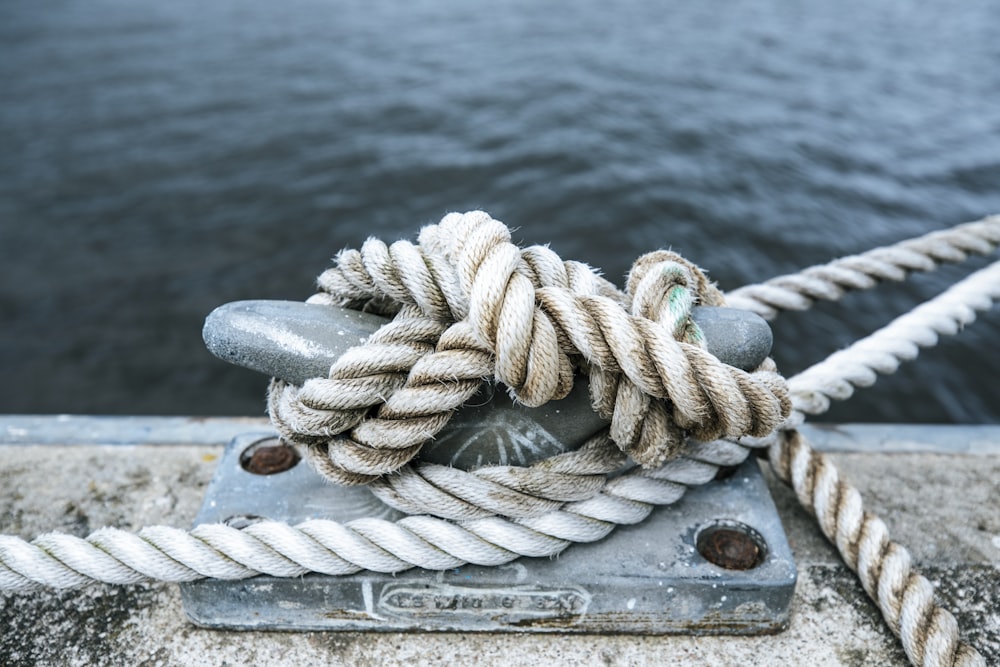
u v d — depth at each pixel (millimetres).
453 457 1492
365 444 1387
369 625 1508
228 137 8320
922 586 1521
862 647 1507
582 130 8398
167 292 5883
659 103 9141
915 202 6953
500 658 1471
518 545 1444
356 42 11844
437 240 1460
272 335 1376
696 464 1577
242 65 10695
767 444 1741
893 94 9461
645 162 7676
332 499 1590
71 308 5727
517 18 13250
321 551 1418
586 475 1483
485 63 10695
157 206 6977
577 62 10656
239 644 1506
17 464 1971
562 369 1318
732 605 1469
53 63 10703
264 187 7312
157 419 2146
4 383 5117
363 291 1466
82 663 1482
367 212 6945
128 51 11281
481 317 1275
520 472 1452
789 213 6809
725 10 13852
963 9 13711
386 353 1334
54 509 1839
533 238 6609
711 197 7047
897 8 13844
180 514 1828
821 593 1614
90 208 6938
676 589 1450
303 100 9352
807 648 1499
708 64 10602
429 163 7742
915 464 1996
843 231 6551
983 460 2010
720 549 1505
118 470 1957
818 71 10359
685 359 1273
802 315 5562
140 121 8719
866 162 7652
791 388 1821
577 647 1491
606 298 1321
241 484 1630
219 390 5129
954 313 2051
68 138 8273
